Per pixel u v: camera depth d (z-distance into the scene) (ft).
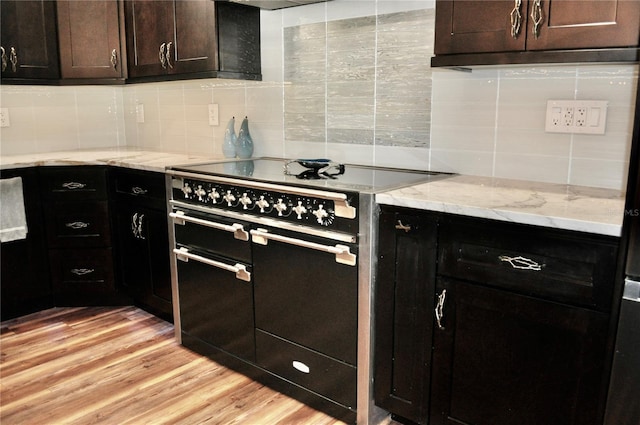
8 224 9.15
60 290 10.03
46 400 7.02
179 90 10.86
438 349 5.62
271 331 7.07
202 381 7.52
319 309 6.42
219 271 7.61
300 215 6.32
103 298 10.18
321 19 8.18
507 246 4.93
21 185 9.26
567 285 4.64
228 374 7.72
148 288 9.35
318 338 6.52
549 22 5.25
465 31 5.81
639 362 4.37
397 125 7.62
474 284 5.22
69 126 11.73
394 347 5.97
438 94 7.14
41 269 9.78
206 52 8.48
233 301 7.51
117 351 8.42
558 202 5.19
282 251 6.66
